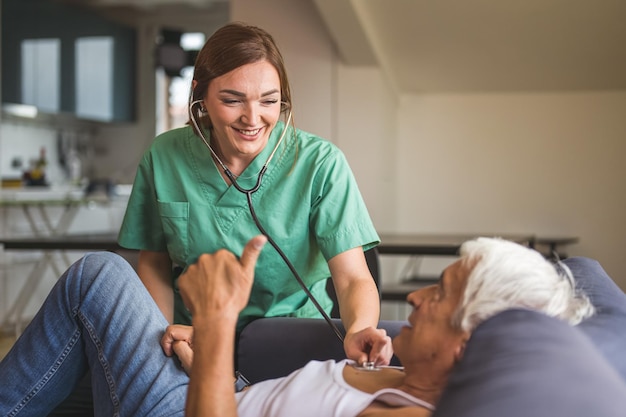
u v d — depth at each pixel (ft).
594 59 14.37
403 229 16.56
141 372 4.97
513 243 3.75
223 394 3.61
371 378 4.17
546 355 2.57
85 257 5.35
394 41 14.17
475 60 14.70
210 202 5.87
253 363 5.56
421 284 14.12
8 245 11.53
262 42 5.26
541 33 13.67
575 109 15.80
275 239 5.81
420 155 16.43
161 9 24.41
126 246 6.29
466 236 12.80
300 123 14.16
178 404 4.97
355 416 3.94
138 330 5.08
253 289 5.97
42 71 20.65
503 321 2.96
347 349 4.66
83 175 24.43
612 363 3.51
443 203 16.38
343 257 5.65
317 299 6.32
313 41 14.05
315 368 4.34
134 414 4.91
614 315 4.03
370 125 13.98
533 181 16.05
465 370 2.73
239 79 5.17
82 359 5.39
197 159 5.87
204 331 3.67
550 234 16.01
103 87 23.02
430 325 3.77
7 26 19.57
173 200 5.94
